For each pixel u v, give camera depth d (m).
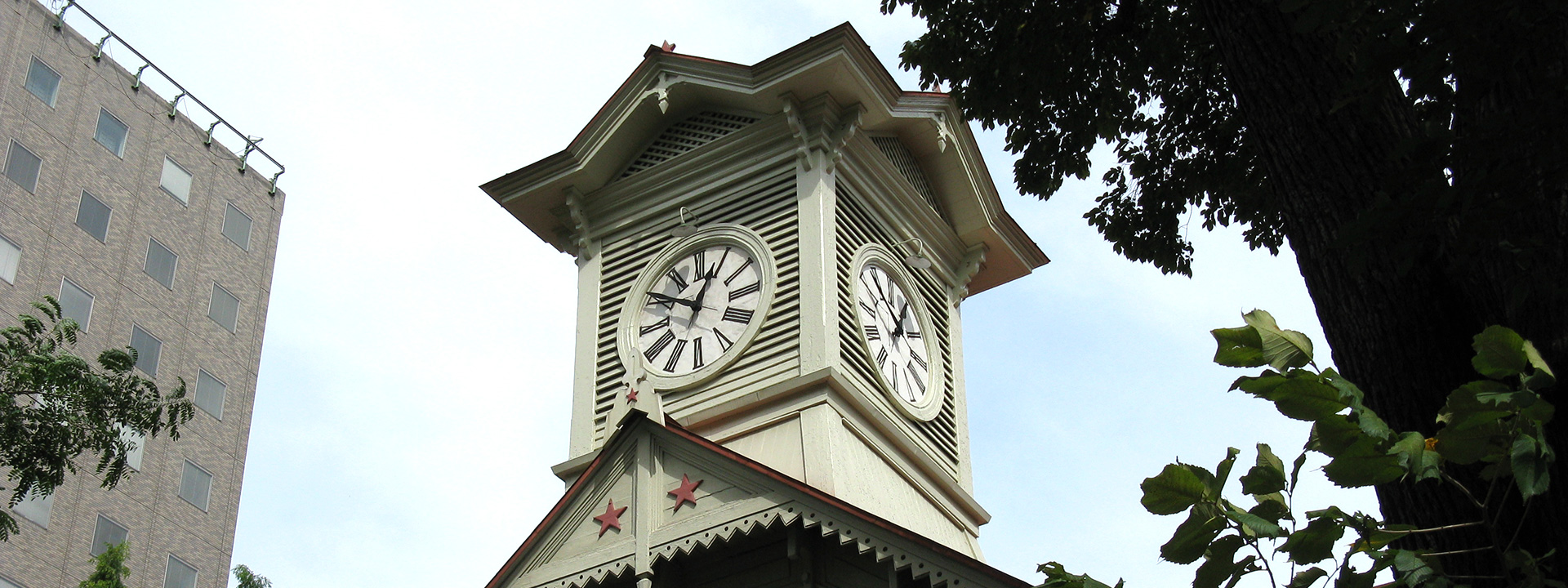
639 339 22.59
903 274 23.73
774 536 17.84
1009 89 18.47
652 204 23.97
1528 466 7.89
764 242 22.38
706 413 21.09
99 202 61.84
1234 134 18.34
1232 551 8.47
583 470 21.42
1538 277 9.55
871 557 17.30
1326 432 8.36
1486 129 9.86
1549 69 10.11
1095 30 18.05
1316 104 11.54
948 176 25.44
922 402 22.83
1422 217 10.04
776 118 23.17
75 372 20.62
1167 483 8.70
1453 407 8.20
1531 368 8.55
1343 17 10.90
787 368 20.98
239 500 62.81
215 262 66.62
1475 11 10.14
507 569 18.62
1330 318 10.95
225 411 63.88
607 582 18.06
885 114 23.86
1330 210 11.19
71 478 54.84
